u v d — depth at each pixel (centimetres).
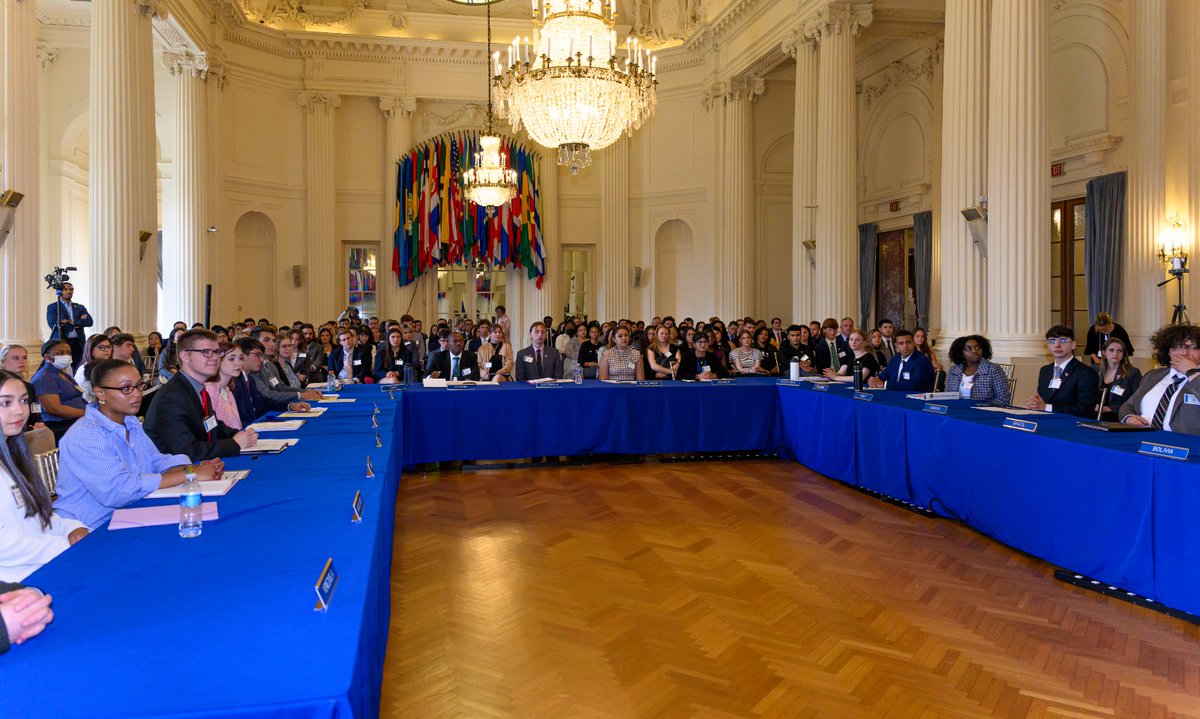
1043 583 408
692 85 1589
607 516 550
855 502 588
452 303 1636
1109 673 305
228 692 129
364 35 1520
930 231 1275
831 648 330
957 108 827
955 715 274
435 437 700
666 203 1630
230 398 461
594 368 891
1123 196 917
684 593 397
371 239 1587
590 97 704
